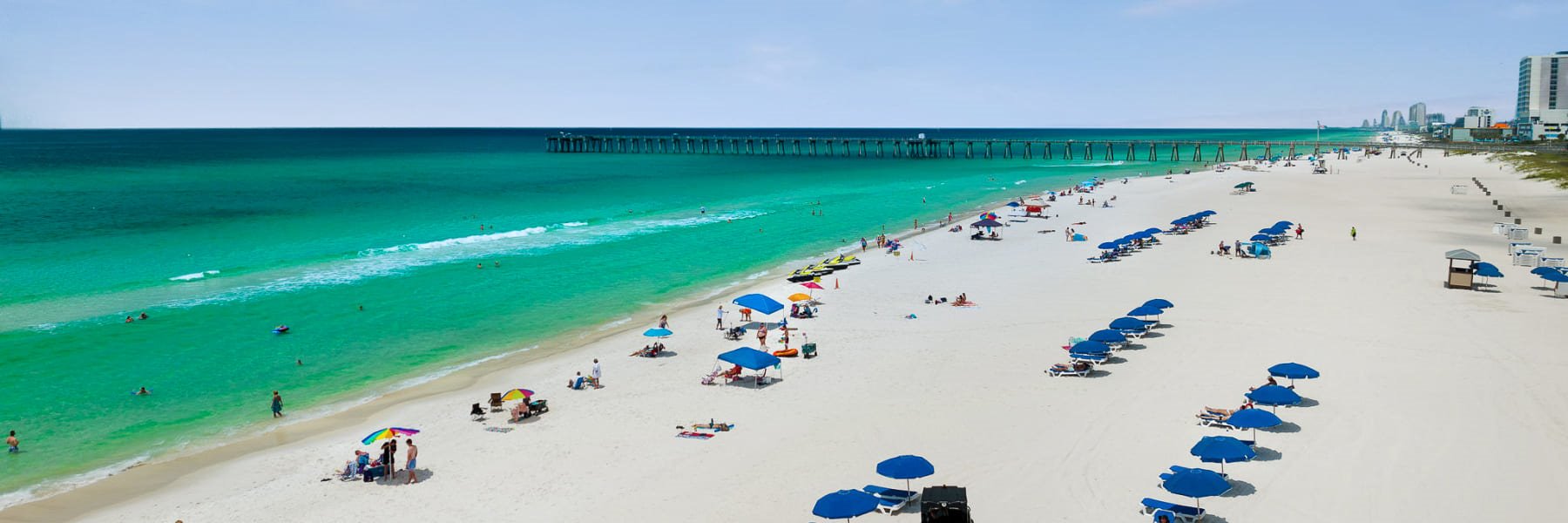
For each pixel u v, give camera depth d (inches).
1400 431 1060.5
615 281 2140.7
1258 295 1808.6
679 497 947.3
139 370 1391.5
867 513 815.1
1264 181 4431.6
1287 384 1238.3
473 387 1326.3
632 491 964.0
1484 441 1024.9
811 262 2404.0
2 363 1406.3
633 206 3870.6
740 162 7568.9
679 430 1134.4
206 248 2566.4
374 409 1235.9
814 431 1121.4
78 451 1085.1
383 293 1968.5
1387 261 2165.4
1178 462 995.3
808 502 928.9
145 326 1649.9
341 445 1106.1
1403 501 888.3
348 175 5595.5
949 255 2443.4
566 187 4800.7
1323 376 1269.7
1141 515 877.8
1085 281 2015.3
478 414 1195.3
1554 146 7495.1
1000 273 2144.4
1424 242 2452.0
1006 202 3949.3
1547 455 983.6
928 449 1056.2
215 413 1215.6
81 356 1459.2
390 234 2933.1
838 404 1218.6
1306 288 1866.4
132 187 4515.3
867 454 1047.0
